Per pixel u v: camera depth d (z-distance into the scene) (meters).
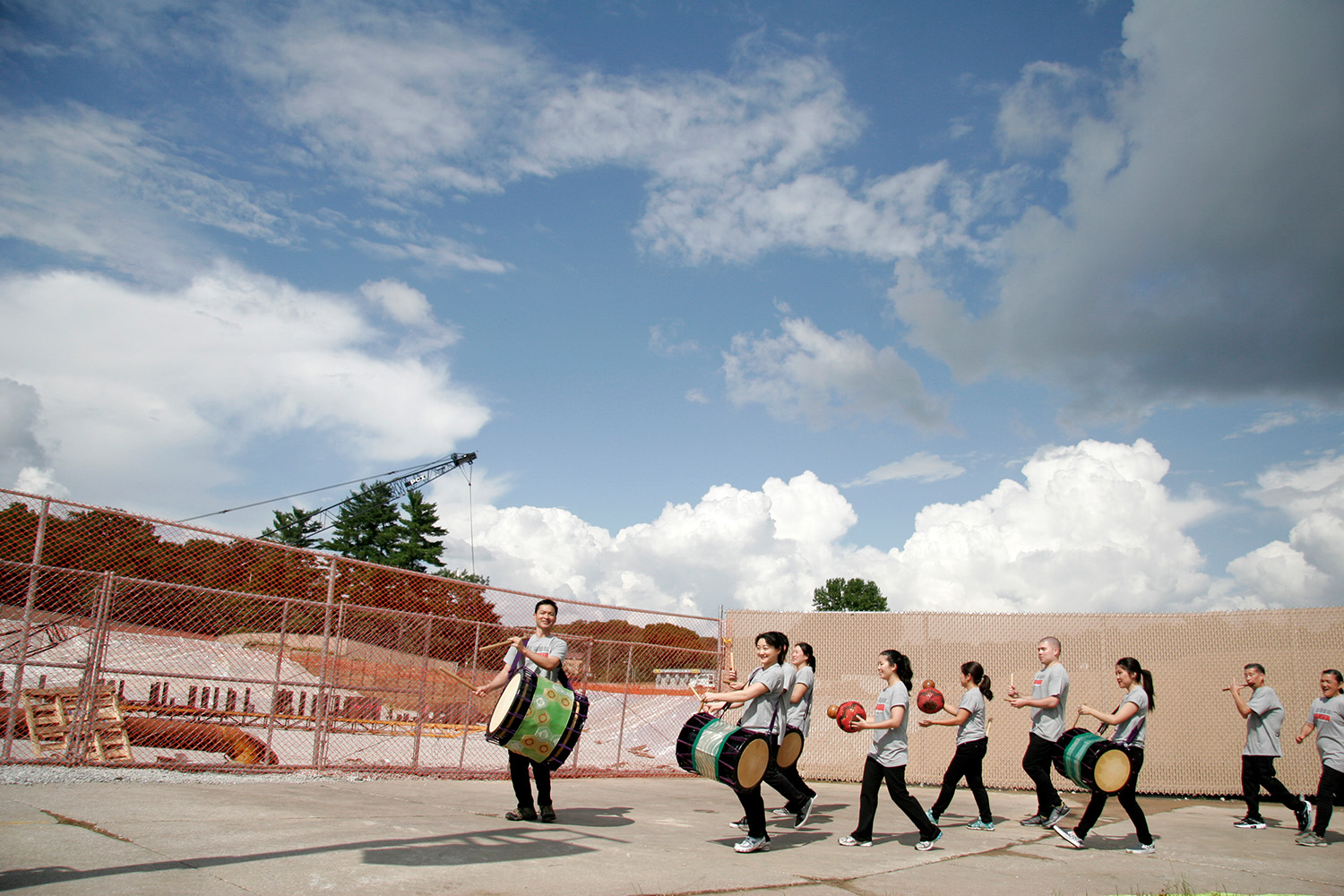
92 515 9.95
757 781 6.13
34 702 9.68
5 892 3.85
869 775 6.78
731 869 5.45
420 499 68.19
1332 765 7.66
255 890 4.16
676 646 13.28
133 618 10.34
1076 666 12.07
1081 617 12.19
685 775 12.10
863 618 12.77
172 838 5.16
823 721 12.60
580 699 6.66
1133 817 6.99
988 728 12.12
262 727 10.86
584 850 5.70
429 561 67.19
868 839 6.71
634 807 8.27
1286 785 11.05
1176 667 11.75
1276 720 8.59
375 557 66.00
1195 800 11.22
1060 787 11.81
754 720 6.43
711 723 6.34
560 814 7.45
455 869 4.86
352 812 6.56
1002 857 6.55
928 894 5.13
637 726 14.94
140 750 10.22
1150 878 5.96
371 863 4.86
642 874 5.09
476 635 10.91
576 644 12.41
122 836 5.13
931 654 12.50
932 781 12.10
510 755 6.69
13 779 7.04
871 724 6.72
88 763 7.96
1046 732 7.94
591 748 13.66
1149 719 11.73
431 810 6.99
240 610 11.17
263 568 11.23
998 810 9.57
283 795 7.29
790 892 4.99
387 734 13.34
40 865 4.35
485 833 6.05
